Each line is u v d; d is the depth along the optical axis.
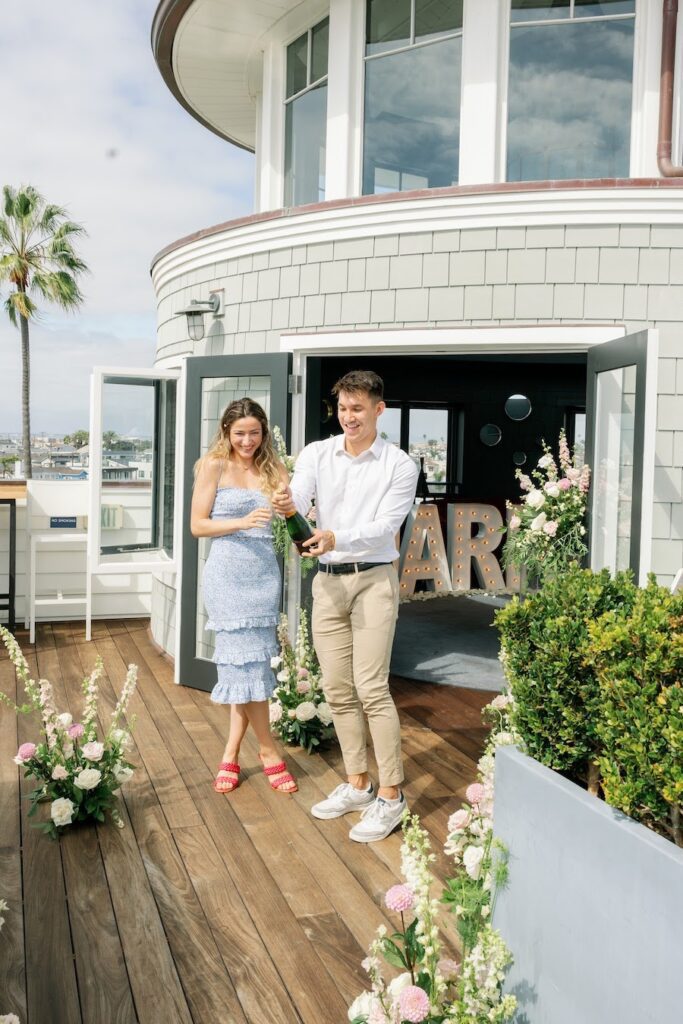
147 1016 2.35
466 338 4.98
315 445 3.65
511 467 11.32
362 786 3.71
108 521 6.07
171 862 3.24
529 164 5.44
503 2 5.39
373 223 5.18
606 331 4.80
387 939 2.12
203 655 5.81
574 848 1.83
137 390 6.20
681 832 1.78
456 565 7.24
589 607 2.21
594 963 1.75
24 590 7.86
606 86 5.37
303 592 5.54
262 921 2.84
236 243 5.82
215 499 3.79
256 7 6.35
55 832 3.40
